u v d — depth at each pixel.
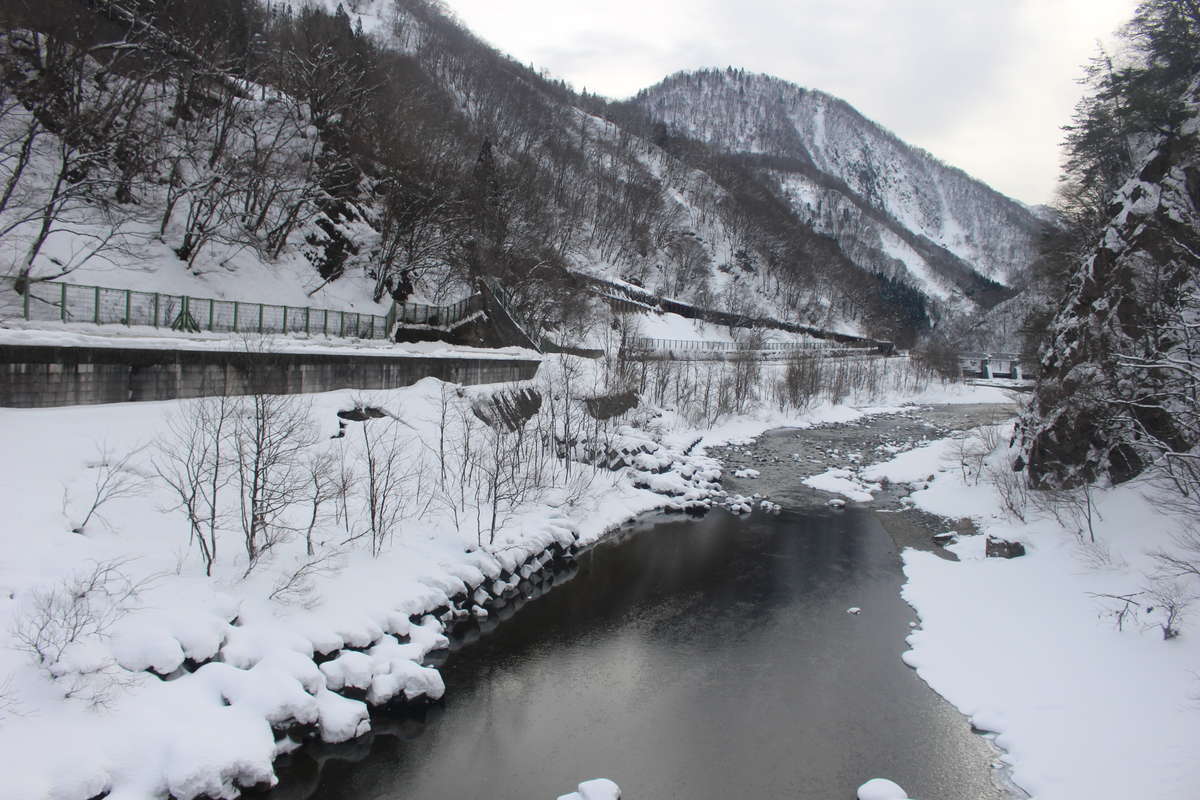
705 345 96.69
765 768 14.35
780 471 46.16
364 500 23.31
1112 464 26.72
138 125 41.19
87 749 11.31
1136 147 43.25
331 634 16.16
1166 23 38.91
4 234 28.30
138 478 18.73
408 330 49.34
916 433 62.53
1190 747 13.65
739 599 23.88
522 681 17.83
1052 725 15.38
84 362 21.00
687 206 163.50
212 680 13.67
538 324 66.44
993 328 154.38
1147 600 19.44
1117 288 29.03
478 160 76.38
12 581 13.77
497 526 25.34
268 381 25.39
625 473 39.03
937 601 23.31
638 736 15.48
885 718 16.39
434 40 166.25
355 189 55.97
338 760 14.05
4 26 35.50
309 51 59.28
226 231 44.12
